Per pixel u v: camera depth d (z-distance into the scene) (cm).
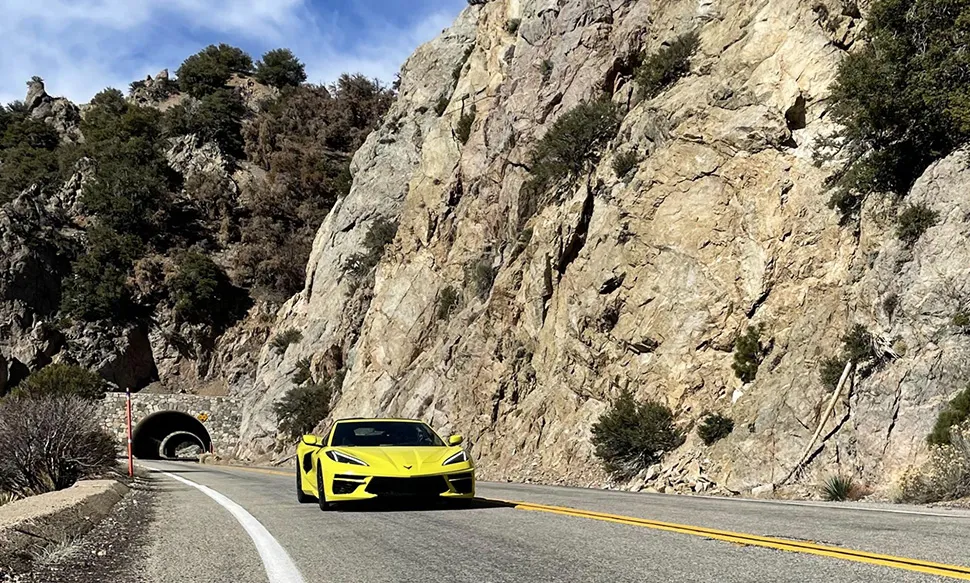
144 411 6706
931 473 1510
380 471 1084
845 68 2278
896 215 2202
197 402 6769
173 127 10250
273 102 11212
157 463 4962
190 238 9069
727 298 2489
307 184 9612
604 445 2409
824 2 2673
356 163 6188
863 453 1825
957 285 1892
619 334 2712
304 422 4900
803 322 2266
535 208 3525
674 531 854
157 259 8525
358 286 5366
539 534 848
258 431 5434
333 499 1113
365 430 1232
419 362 3978
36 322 7794
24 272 7838
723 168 2652
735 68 2803
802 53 2645
